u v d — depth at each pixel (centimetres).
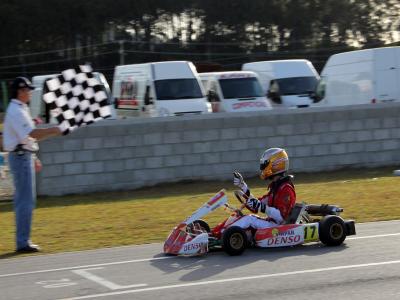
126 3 7594
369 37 8944
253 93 3041
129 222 1489
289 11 8238
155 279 963
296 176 2180
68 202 1858
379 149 2300
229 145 2152
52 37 7738
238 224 1116
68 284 955
